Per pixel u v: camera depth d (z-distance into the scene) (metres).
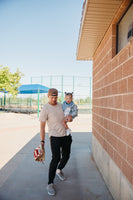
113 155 2.87
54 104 3.12
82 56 5.34
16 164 4.26
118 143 2.61
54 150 2.99
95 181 3.41
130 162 2.13
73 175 3.67
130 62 2.18
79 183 3.31
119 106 2.59
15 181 3.36
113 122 2.89
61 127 3.05
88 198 2.80
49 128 3.10
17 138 7.35
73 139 7.13
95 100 4.71
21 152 5.28
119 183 2.54
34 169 3.95
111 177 2.95
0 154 5.09
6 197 2.80
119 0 2.46
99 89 4.16
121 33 3.00
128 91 2.23
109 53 3.29
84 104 24.83
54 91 3.03
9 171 3.83
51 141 3.04
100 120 3.97
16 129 9.81
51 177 2.98
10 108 27.02
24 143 6.45
